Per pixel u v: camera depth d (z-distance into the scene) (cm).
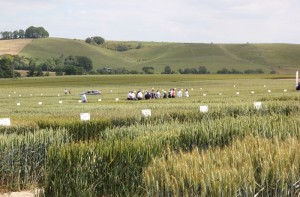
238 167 2020
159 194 1925
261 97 9525
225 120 4169
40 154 3562
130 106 7800
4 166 3391
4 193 3212
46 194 2544
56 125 4866
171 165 2017
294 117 4184
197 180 1881
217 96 12044
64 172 2541
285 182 1998
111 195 2628
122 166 2641
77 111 6912
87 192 2502
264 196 2003
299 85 13788
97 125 4938
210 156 2214
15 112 7450
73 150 2620
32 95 18312
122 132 3916
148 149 2688
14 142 3450
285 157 2114
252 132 3538
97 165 2659
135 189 2566
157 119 5431
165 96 13388
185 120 5641
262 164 2038
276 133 3353
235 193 1842
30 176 3453
